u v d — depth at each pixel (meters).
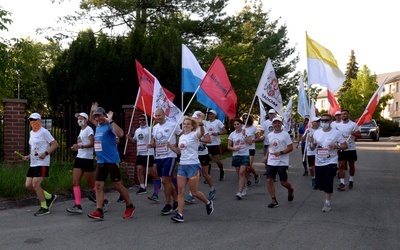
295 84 35.97
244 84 23.77
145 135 10.86
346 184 12.55
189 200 9.78
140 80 11.23
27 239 6.74
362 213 8.58
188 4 21.88
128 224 7.72
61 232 7.16
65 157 13.29
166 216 8.41
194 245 6.39
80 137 8.91
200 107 21.12
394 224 7.64
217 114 13.55
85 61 16.36
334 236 6.85
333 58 12.65
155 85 10.59
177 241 6.60
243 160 10.34
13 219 8.09
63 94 16.48
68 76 16.55
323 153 8.80
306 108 15.26
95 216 7.98
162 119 8.71
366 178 13.82
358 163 18.59
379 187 11.98
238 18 23.28
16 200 9.17
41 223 7.78
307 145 12.07
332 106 13.80
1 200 9.05
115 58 16.19
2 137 12.61
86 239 6.73
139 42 16.91
